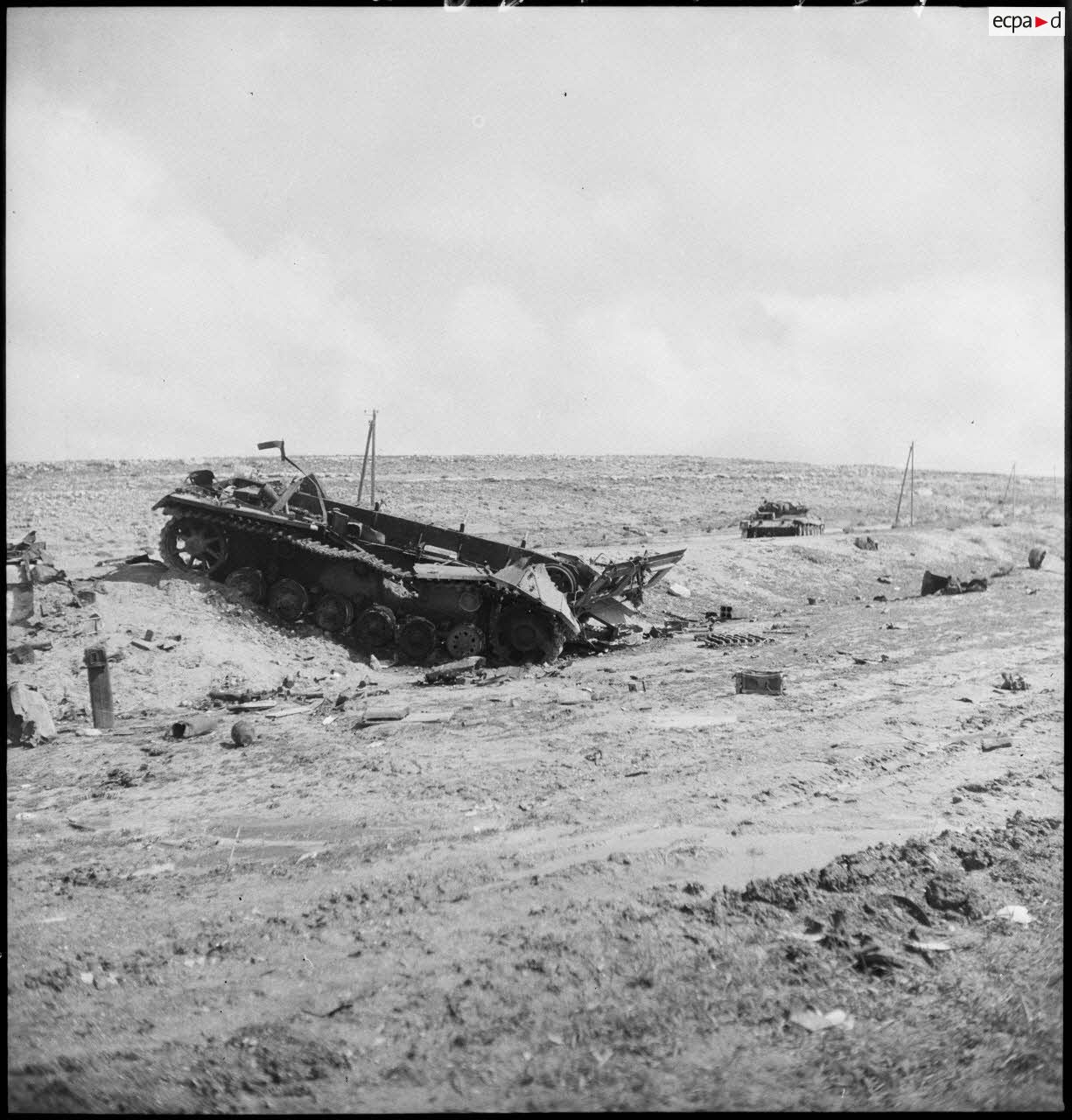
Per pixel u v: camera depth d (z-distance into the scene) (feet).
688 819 38.86
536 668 78.95
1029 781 45.44
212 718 59.41
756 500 283.79
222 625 79.10
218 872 34.60
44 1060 20.93
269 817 41.14
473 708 62.44
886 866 32.73
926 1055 21.62
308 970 26.17
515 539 133.39
